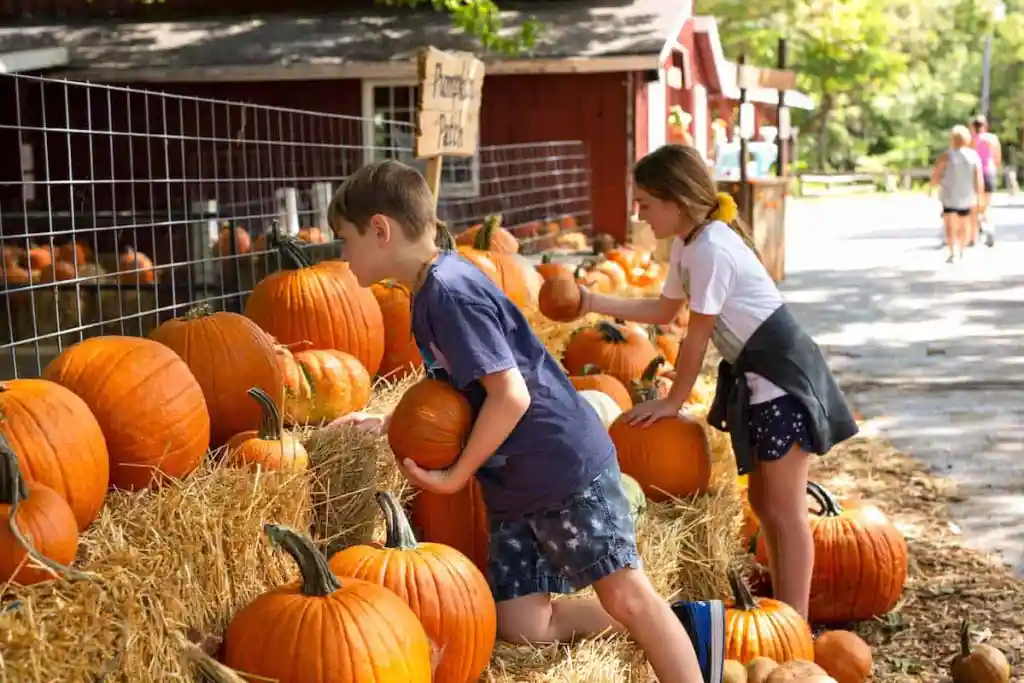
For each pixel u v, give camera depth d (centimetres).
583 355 587
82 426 313
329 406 436
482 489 324
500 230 684
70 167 438
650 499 431
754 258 402
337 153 1459
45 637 241
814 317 1216
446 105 542
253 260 648
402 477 370
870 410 798
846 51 4372
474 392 308
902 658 420
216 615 294
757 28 4162
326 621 262
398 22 1538
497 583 324
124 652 254
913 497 603
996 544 532
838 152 5878
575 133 1436
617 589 312
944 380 891
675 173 397
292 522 325
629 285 986
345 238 304
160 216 1123
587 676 307
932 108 5956
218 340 399
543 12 1532
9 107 1428
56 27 1608
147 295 866
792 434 393
